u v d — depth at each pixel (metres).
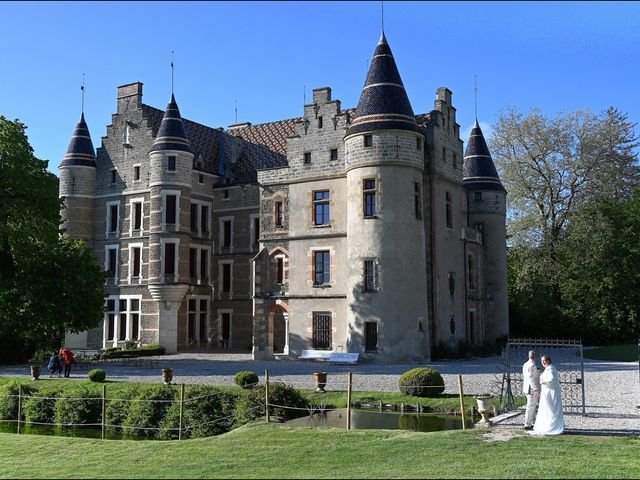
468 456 14.27
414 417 21.34
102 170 56.78
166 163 51.41
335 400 23.97
